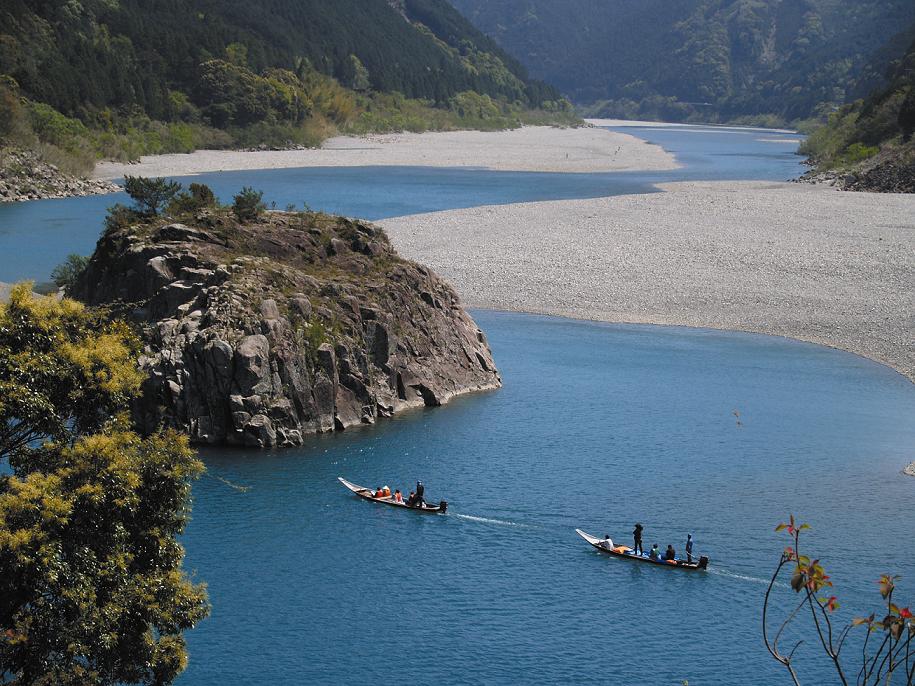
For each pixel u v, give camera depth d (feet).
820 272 315.37
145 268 206.49
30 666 78.59
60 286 267.39
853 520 156.04
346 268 219.61
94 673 82.94
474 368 221.25
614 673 116.37
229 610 127.44
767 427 198.59
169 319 190.49
